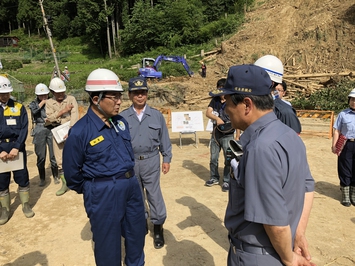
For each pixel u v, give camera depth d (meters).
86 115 2.66
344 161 4.73
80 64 43.72
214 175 5.80
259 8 34.25
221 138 5.27
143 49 42.72
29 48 58.44
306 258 1.79
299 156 1.63
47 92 5.93
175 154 8.30
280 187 1.53
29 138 11.10
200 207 4.90
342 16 23.98
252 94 1.66
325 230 4.10
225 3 40.25
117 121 2.80
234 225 1.79
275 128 1.64
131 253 2.94
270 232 1.54
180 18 38.44
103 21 48.12
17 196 5.68
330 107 14.98
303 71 22.75
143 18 41.66
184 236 4.07
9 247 3.95
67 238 4.12
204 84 22.95
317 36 24.25
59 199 5.45
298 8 28.81
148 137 3.70
